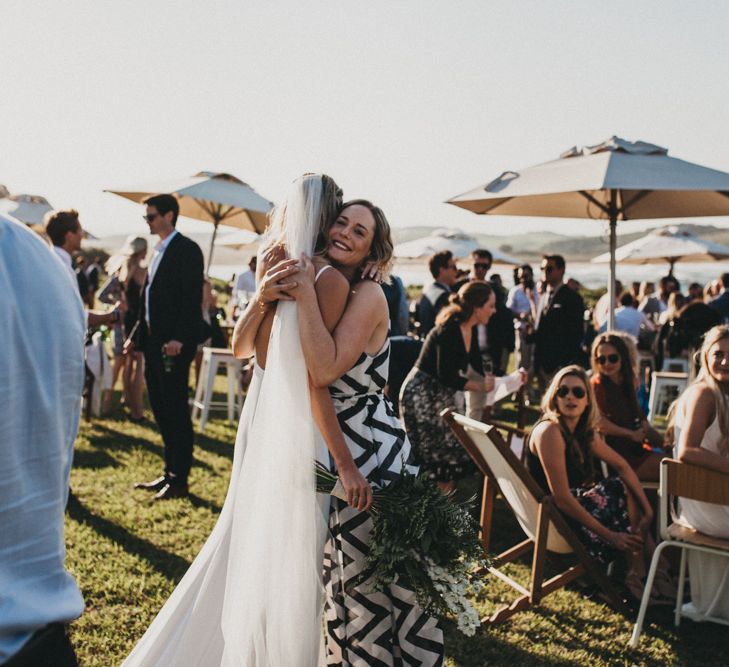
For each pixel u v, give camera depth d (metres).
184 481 5.58
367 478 2.52
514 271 12.29
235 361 8.60
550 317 8.34
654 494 4.78
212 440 7.62
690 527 3.84
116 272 8.30
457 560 2.45
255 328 2.55
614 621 3.89
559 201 6.89
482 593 4.15
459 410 5.28
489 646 3.57
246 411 2.63
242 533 2.38
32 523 1.18
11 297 1.15
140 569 4.18
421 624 2.55
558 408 4.21
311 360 2.38
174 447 5.57
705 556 3.86
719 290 10.87
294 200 2.48
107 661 3.21
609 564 4.54
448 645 3.56
